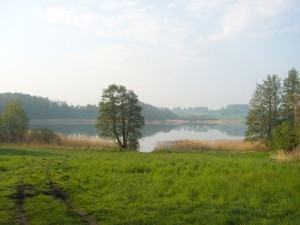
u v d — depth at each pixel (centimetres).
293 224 926
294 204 1131
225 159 2742
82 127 11331
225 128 13275
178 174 1742
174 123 18225
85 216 1050
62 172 1781
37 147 4281
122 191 1359
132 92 5378
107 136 5256
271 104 4678
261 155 3425
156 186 1442
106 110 5206
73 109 16550
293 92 4550
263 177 1570
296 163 2322
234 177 1594
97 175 1723
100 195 1318
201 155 3488
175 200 1220
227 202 1193
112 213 1061
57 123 13600
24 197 1261
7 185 1408
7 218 999
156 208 1126
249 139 4781
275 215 1026
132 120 5319
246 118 4881
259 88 4747
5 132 5166
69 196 1291
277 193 1280
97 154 3372
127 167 1934
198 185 1434
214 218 997
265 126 4694
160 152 4166
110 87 5228
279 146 3369
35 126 11038
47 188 1388
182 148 4800
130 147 5334
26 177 1598
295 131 3325
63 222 974
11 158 2364
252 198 1227
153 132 10262
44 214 1040
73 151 3884
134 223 967
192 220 990
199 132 10406
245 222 961
